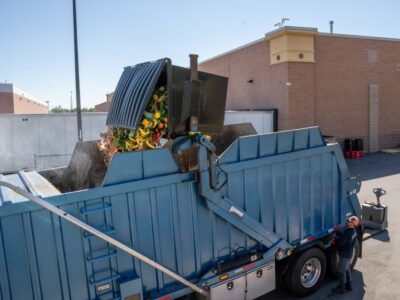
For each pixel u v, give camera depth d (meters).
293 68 18.16
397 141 22.56
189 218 4.46
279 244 5.34
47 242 3.55
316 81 19.11
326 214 6.18
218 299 4.72
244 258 4.97
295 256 5.84
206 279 4.59
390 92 21.89
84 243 3.74
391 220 9.71
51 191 3.91
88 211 3.70
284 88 18.34
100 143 5.88
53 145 14.11
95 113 14.66
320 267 6.18
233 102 23.36
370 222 9.04
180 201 4.38
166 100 4.64
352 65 20.17
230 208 4.70
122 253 3.98
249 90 21.42
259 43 20.17
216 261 4.77
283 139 5.43
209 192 4.46
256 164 5.03
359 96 20.66
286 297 6.08
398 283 6.45
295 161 5.61
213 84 4.99
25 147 13.73
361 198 11.91
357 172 16.22
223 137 7.09
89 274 3.79
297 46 18.06
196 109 4.47
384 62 21.39
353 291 6.21
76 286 3.72
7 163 13.52
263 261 5.18
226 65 24.00
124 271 4.00
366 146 21.38
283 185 5.46
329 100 19.66
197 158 4.41
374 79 21.11
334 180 6.28
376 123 21.55
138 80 4.96
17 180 4.56
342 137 20.36
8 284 3.38
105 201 3.85
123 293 3.91
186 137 4.44
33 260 3.49
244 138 4.93
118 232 3.93
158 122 4.61
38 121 13.84
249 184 5.04
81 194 3.69
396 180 14.34
